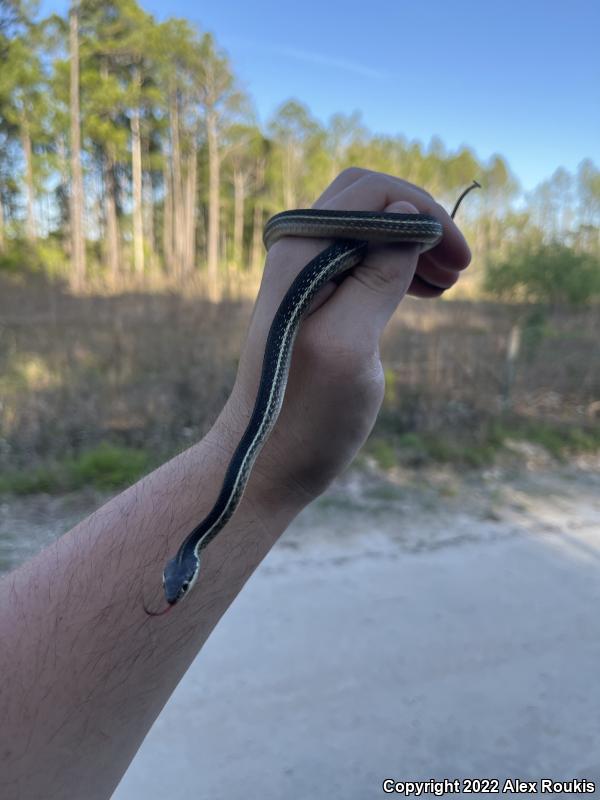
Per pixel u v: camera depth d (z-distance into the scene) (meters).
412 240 0.23
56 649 0.18
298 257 0.24
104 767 0.18
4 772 0.17
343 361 0.22
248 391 0.24
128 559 0.20
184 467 0.23
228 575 0.21
